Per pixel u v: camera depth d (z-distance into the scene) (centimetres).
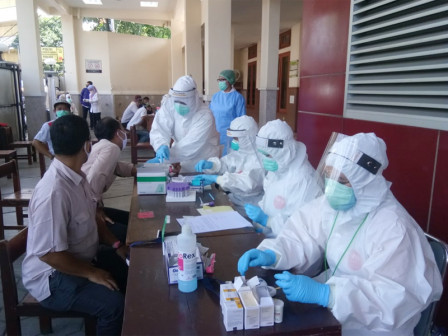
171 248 130
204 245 147
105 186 232
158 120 303
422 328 121
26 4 757
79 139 151
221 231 161
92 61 1162
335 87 256
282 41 1021
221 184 226
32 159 655
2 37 1310
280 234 138
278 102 1059
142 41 1212
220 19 586
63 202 146
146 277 121
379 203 119
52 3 941
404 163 191
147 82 1245
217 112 411
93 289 148
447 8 158
